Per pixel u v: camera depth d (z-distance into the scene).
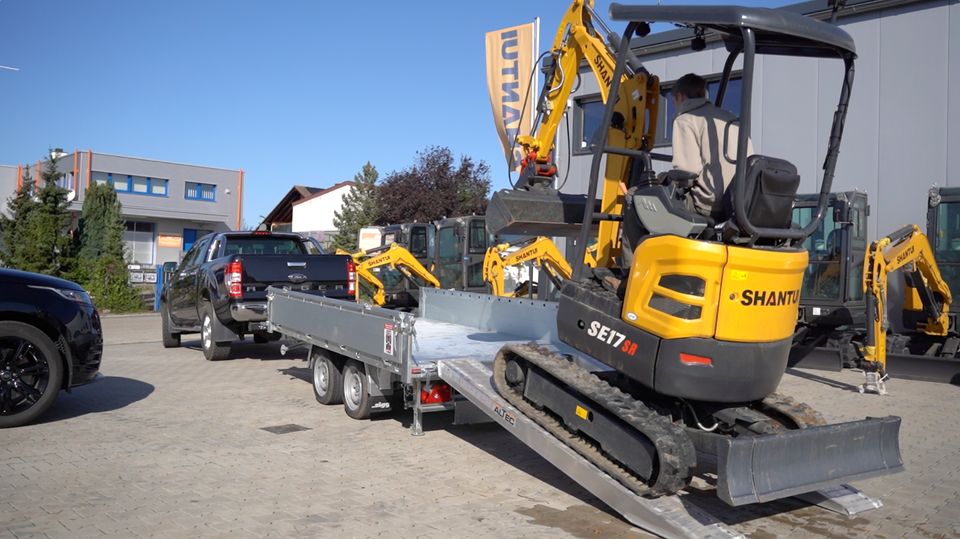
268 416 7.88
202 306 12.12
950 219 12.11
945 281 12.10
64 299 7.47
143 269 27.95
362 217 37.59
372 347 7.02
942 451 6.89
